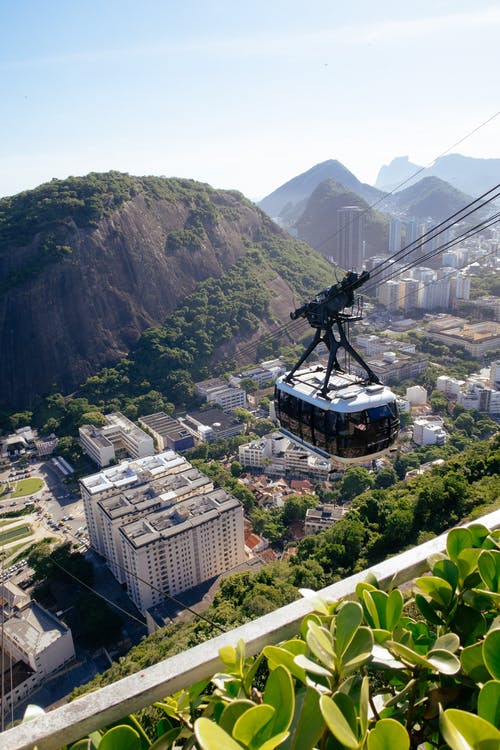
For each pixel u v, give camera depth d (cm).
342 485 9569
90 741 396
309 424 2200
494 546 520
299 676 368
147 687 412
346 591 505
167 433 12612
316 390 2231
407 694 426
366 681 331
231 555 7575
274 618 468
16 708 5856
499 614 461
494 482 4462
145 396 15038
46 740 384
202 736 263
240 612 4100
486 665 349
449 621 473
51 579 7862
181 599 7019
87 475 11400
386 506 4931
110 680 4441
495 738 278
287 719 302
